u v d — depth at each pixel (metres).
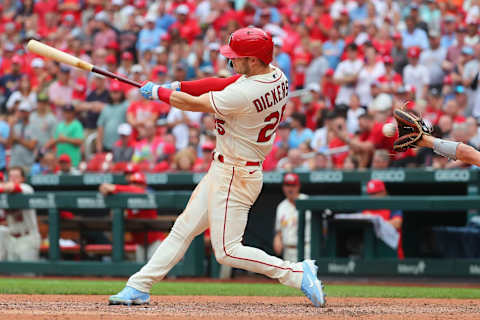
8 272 34.47
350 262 31.05
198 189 16.39
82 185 40.22
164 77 50.12
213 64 50.09
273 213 38.88
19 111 48.88
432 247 37.44
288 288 26.19
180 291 24.16
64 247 36.31
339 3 51.97
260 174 16.03
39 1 65.75
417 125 16.73
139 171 36.66
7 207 34.25
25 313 14.41
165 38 54.16
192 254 32.00
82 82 52.84
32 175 39.66
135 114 46.16
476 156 16.00
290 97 45.31
